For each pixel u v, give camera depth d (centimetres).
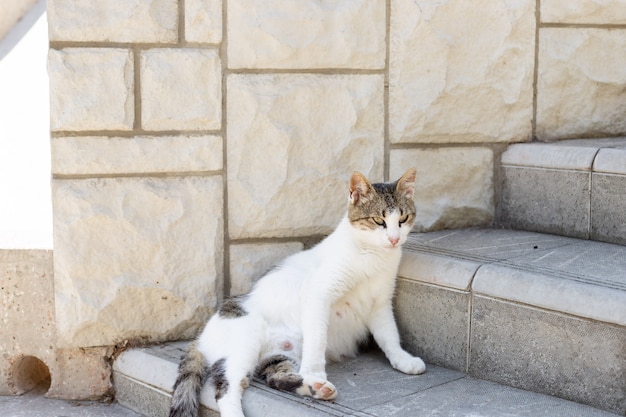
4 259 364
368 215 331
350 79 383
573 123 432
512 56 410
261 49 368
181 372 321
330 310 343
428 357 349
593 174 374
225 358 317
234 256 378
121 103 354
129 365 359
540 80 420
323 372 321
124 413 356
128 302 364
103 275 360
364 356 359
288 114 374
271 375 312
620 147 385
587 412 286
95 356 369
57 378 371
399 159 398
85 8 347
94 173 356
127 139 357
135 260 363
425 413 288
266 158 374
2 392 376
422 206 406
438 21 392
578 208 383
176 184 365
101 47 351
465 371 333
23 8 539
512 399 301
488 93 408
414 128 397
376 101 389
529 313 306
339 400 301
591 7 423
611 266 324
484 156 414
